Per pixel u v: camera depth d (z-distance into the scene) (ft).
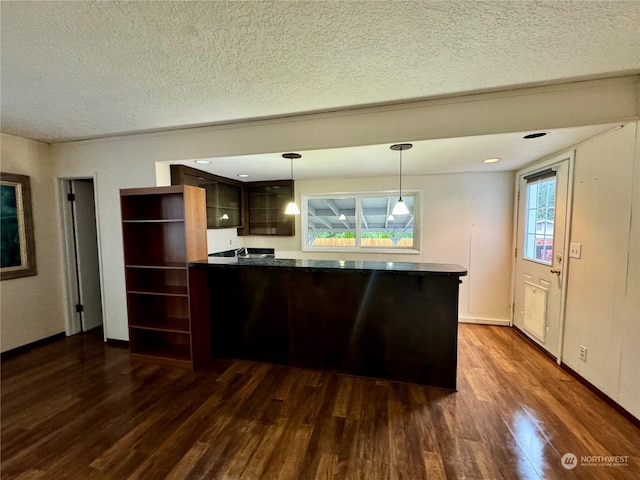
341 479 5.25
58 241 11.78
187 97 7.12
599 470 5.41
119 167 10.54
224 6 4.10
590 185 8.00
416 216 14.15
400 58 5.48
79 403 7.52
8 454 5.84
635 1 3.99
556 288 9.58
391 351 8.59
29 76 6.05
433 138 7.49
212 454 5.83
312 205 16.10
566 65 5.81
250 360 9.94
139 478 5.29
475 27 4.59
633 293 6.66
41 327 11.21
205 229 10.01
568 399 7.58
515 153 9.53
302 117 8.39
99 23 4.42
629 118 6.44
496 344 11.08
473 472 5.37
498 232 13.08
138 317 10.22
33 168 10.87
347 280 8.84
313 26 4.54
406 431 6.44
